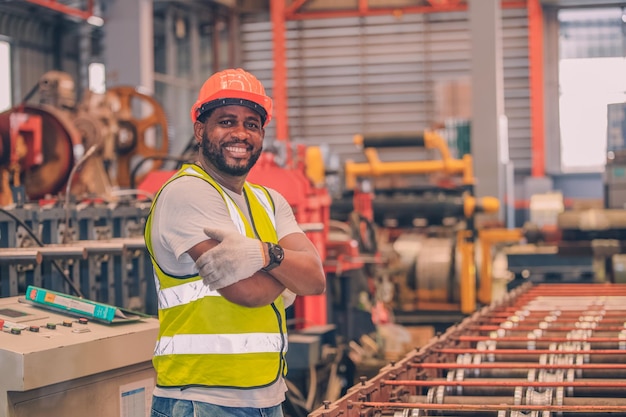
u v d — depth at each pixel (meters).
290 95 17.08
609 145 9.24
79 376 2.84
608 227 8.88
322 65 16.94
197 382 2.30
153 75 14.21
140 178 9.20
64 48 14.33
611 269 8.73
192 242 2.28
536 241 9.41
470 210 9.03
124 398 3.09
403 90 16.75
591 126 16.61
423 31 16.64
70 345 2.80
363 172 9.60
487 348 3.91
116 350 2.98
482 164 11.51
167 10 14.95
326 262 6.56
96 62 14.59
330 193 9.03
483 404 3.19
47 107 6.97
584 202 13.20
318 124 17.00
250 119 2.44
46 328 2.97
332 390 6.06
